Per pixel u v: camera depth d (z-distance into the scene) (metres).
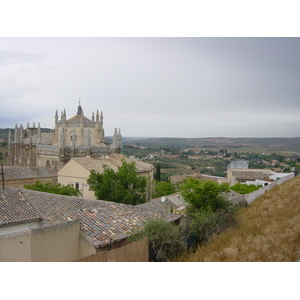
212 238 23.86
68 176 52.72
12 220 23.86
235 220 29.42
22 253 16.30
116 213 24.98
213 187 30.97
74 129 82.56
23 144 90.75
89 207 27.70
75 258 18.80
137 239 20.16
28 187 46.59
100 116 86.19
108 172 40.81
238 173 86.25
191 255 21.09
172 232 20.92
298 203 39.16
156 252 20.00
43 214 26.58
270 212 35.50
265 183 75.44
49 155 75.00
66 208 27.75
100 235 20.50
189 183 32.75
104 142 90.12
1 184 55.44
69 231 18.38
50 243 17.25
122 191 38.81
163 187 57.78
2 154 131.50
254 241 21.58
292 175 72.31
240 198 44.00
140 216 25.59
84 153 72.75
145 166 63.84
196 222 25.14
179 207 35.97
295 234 22.75
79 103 89.69
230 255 19.19
